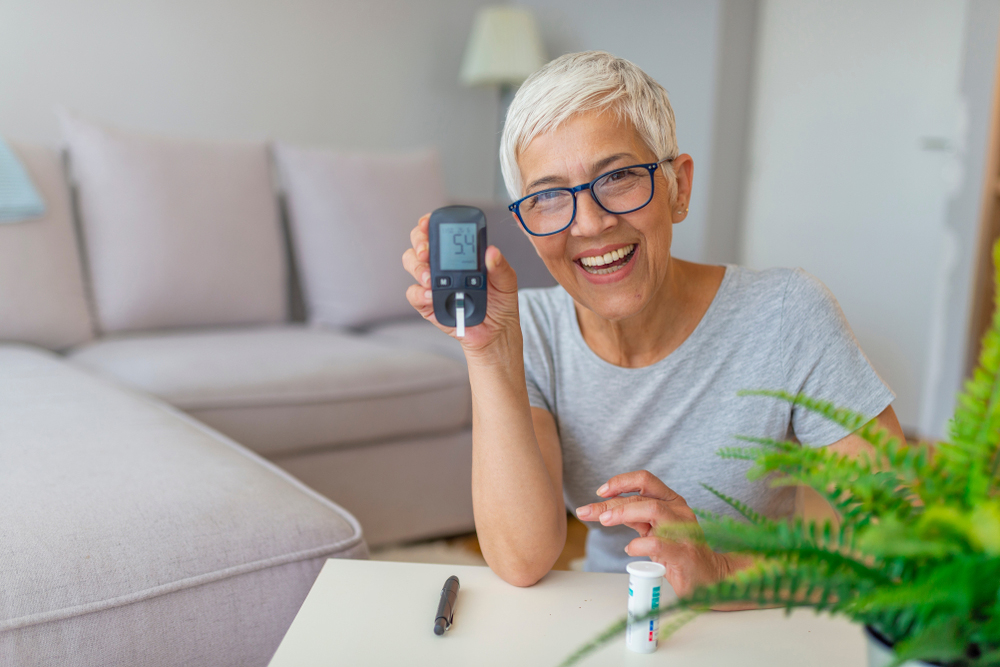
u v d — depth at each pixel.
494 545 0.72
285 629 0.85
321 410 1.83
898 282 3.25
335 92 3.53
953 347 2.85
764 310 0.94
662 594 0.70
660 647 0.60
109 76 2.94
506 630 0.63
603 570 1.04
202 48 3.14
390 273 2.55
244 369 1.81
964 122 2.82
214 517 0.88
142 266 2.18
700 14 3.52
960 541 0.35
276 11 3.31
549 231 0.83
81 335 2.09
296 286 2.63
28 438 1.06
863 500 0.41
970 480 0.39
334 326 2.50
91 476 0.94
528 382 0.99
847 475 0.40
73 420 1.17
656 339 0.95
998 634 0.35
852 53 3.33
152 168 2.23
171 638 0.78
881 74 3.24
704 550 0.67
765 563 0.39
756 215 3.74
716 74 3.49
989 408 0.40
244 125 3.29
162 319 2.24
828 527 0.40
